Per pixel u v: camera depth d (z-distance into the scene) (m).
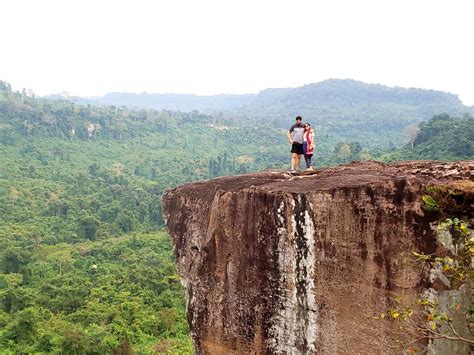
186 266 8.05
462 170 5.77
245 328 6.82
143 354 26.91
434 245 5.17
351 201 5.70
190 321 7.68
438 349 5.13
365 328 5.60
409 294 5.30
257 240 6.62
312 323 6.06
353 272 5.69
